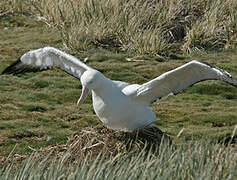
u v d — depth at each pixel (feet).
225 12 64.75
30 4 69.10
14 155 36.73
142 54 57.82
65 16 65.10
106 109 34.17
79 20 62.59
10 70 38.96
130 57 57.00
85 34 59.88
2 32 62.95
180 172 29.73
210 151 31.71
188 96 49.34
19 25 65.16
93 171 29.50
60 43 59.93
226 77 31.91
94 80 33.63
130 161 31.99
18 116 43.24
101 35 60.54
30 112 44.16
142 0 64.80
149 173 29.22
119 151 34.32
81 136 35.70
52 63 37.37
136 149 34.24
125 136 35.27
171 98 48.91
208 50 59.88
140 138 35.24
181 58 57.57
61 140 39.93
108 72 53.01
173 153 30.66
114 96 33.96
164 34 62.13
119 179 28.50
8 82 49.96
